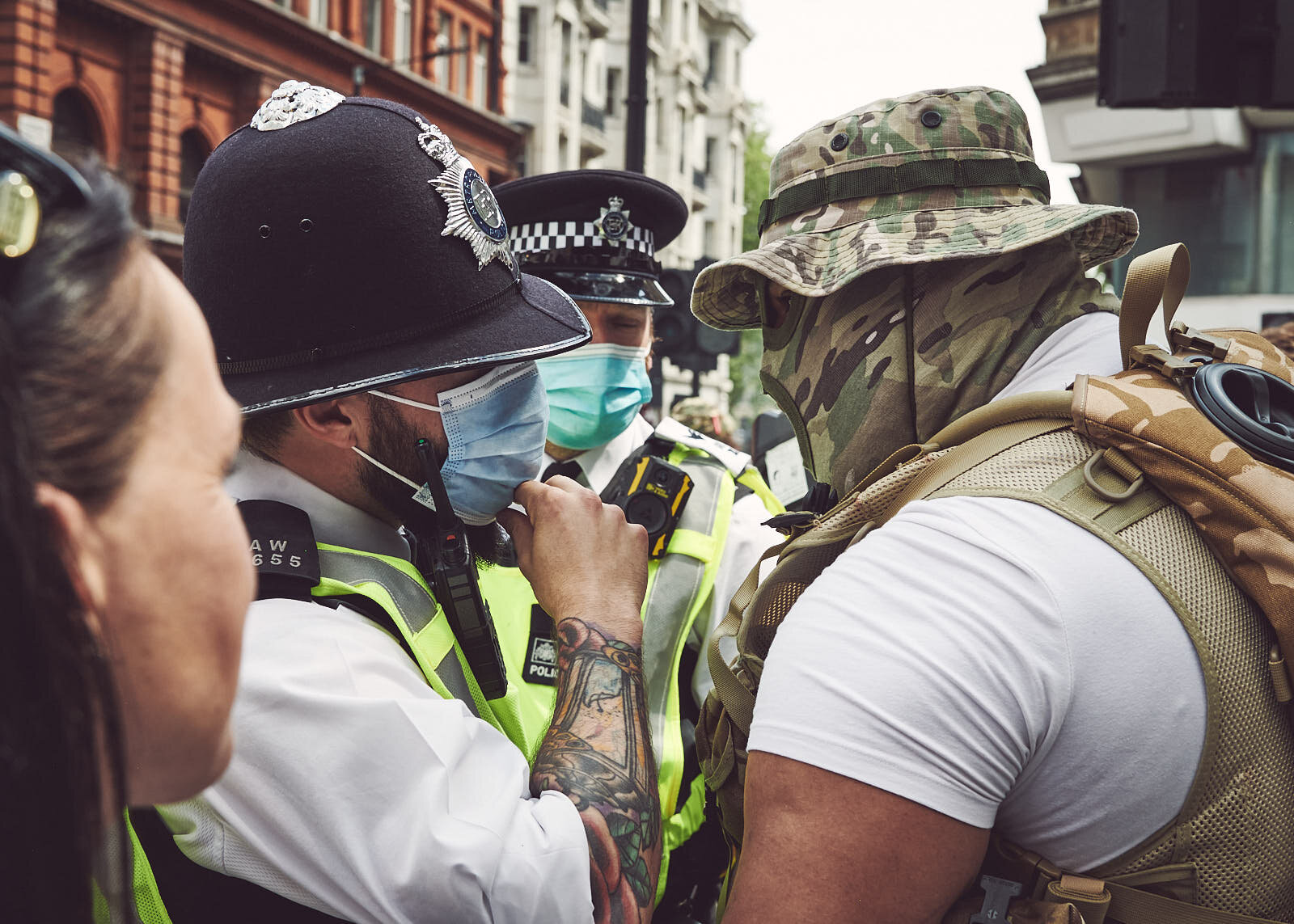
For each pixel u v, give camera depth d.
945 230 1.14
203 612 0.57
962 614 0.88
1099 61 3.28
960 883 0.89
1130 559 0.88
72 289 0.51
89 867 0.52
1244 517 0.87
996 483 0.95
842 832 0.88
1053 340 1.12
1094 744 0.86
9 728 0.50
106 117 16.78
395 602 1.06
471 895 0.90
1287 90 3.08
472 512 1.16
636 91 6.33
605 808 1.00
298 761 0.91
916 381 1.15
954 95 1.21
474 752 0.98
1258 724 0.86
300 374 1.05
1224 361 1.04
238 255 1.06
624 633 1.13
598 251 2.10
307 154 1.05
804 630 0.95
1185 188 11.47
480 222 1.12
